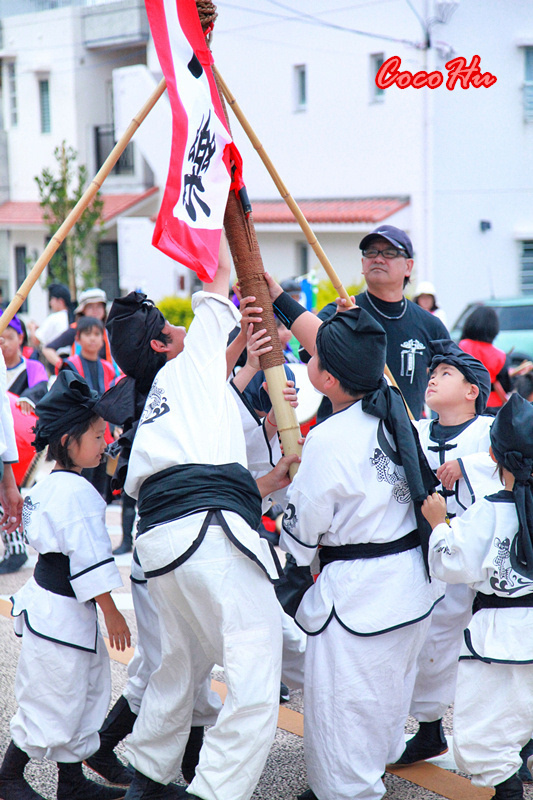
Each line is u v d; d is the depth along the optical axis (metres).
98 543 4.82
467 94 25.33
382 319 6.35
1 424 6.00
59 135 37.94
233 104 5.06
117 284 36.50
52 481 4.95
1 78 39.84
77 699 4.78
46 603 4.82
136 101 32.94
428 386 5.88
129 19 35.44
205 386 4.45
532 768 5.20
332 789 4.60
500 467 4.71
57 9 36.97
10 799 4.88
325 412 6.01
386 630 4.56
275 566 4.50
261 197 30.41
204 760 4.19
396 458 4.70
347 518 4.65
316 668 4.68
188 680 4.46
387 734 4.68
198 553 4.21
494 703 4.63
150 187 35.72
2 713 6.12
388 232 6.20
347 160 27.88
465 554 4.57
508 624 4.61
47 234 37.66
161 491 4.33
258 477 5.77
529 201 25.73
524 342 18.95
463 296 25.94
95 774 5.47
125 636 4.95
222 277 4.77
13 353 10.79
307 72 28.53
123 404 4.81
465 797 5.07
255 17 29.69
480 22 25.00
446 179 25.66
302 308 5.18
